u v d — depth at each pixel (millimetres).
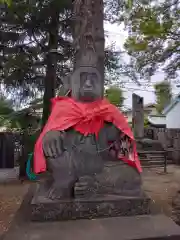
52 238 3062
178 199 6066
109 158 4137
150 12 5770
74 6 4410
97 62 4117
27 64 9211
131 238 3086
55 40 9562
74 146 3855
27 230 3256
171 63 9211
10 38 9336
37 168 3762
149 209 3766
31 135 10453
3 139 12547
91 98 3986
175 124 22469
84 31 4141
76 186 3689
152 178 10258
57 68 9609
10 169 12289
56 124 3791
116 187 3820
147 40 6387
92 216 3582
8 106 9836
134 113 15711
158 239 3139
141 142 14695
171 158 14312
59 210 3531
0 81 9727
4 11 8914
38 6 9141
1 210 6520
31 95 10352
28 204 4289
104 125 4066
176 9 6469
